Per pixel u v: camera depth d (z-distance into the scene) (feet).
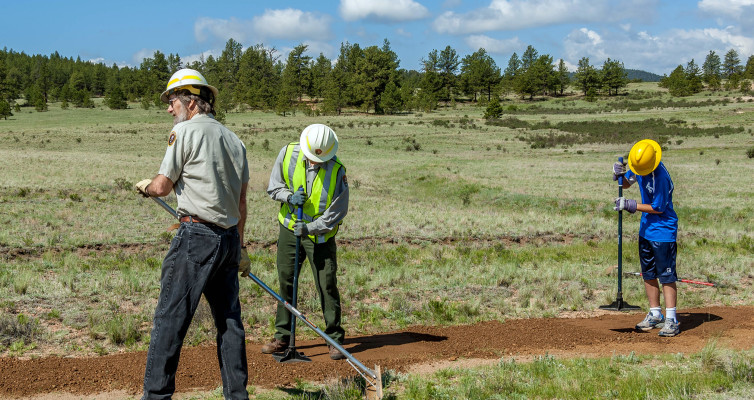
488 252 45.91
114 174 96.17
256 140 240.94
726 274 33.83
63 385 14.62
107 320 20.54
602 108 478.18
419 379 15.30
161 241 47.03
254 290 26.71
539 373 15.80
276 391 14.51
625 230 63.57
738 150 196.54
